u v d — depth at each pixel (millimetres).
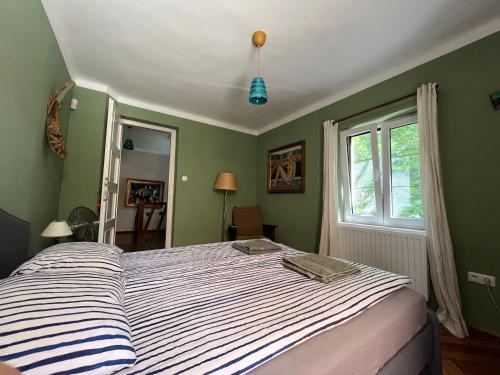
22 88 1289
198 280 1145
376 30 1688
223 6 1491
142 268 1305
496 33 1571
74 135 2418
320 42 1820
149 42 1873
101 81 2516
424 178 1827
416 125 2057
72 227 2113
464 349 1412
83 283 758
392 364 809
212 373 516
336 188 2568
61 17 1621
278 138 3600
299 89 2582
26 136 1369
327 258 1413
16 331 473
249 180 3998
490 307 1551
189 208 3393
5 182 1186
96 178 2510
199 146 3496
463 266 1671
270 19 1591
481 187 1607
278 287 1057
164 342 630
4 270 1103
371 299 916
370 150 2383
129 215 5500
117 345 528
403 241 1935
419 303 1010
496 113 1557
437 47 1854
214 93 2750
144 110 3055
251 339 636
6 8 1095
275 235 3488
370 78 2344
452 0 1427
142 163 5742
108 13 1580
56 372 439
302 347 654
